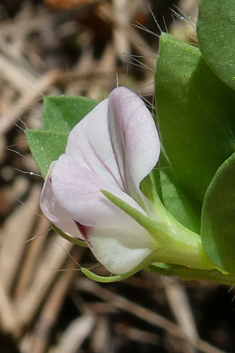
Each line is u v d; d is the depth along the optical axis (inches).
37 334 6.2
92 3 7.9
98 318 6.4
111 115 3.4
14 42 8.1
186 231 3.5
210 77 3.4
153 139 3.3
